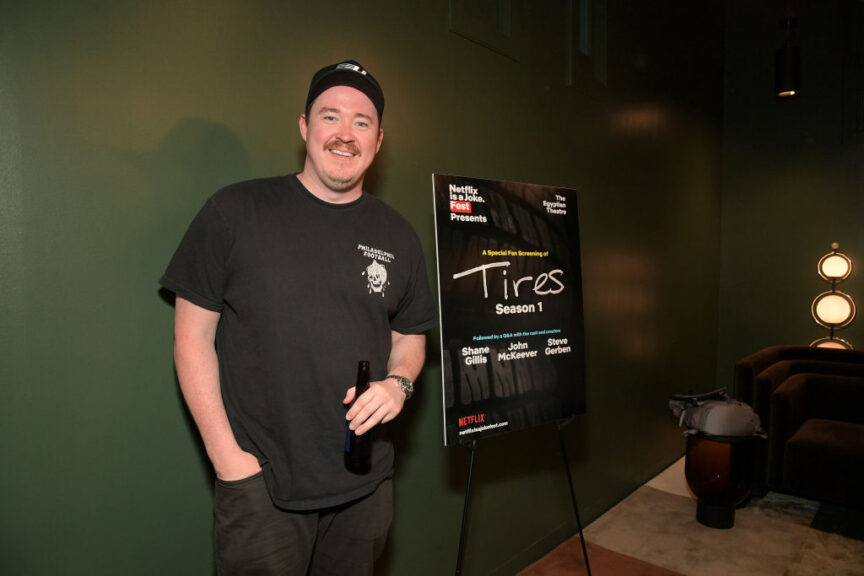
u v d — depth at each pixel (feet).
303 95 4.94
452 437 5.20
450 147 6.53
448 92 6.49
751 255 15.02
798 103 14.35
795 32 14.38
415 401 6.17
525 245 5.94
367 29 5.50
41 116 3.48
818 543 8.55
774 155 14.67
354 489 3.86
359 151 3.89
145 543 4.00
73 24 3.59
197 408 3.45
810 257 14.28
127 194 3.86
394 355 4.57
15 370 3.43
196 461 4.27
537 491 8.09
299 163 4.92
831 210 13.98
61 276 3.59
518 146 7.61
